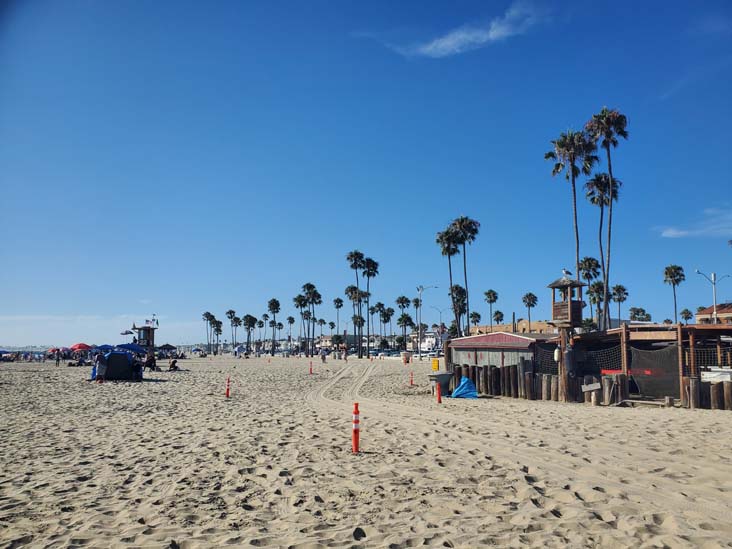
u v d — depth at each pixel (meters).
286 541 6.32
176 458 11.25
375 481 9.12
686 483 8.66
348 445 12.52
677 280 95.38
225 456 11.37
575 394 22.80
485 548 6.04
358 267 122.56
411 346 160.62
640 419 16.23
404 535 6.49
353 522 7.05
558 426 15.02
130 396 26.05
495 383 26.77
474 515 7.23
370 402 23.80
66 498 8.27
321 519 7.18
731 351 28.17
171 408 21.14
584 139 48.97
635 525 6.58
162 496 8.38
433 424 15.92
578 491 8.26
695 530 6.47
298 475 9.59
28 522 7.11
